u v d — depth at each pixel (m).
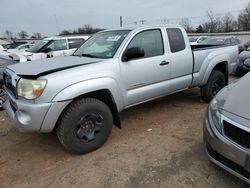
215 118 2.81
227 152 2.56
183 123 4.59
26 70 3.43
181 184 2.88
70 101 3.30
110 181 3.00
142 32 4.26
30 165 3.44
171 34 4.68
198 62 5.10
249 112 2.52
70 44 11.07
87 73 3.47
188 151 3.56
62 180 3.07
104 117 3.66
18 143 4.09
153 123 4.64
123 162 3.37
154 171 3.14
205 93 5.51
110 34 4.50
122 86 3.87
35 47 11.40
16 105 3.35
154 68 4.29
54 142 4.07
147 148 3.71
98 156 3.54
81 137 3.50
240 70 8.55
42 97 3.16
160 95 4.56
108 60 3.78
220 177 2.96
